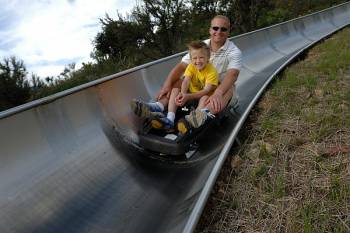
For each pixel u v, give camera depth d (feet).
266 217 9.55
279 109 16.29
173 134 12.65
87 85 12.94
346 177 10.44
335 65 21.71
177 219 9.60
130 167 12.05
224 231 9.32
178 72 15.06
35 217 8.94
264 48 31.76
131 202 10.58
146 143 12.25
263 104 17.40
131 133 14.20
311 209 9.27
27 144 9.96
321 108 15.43
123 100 15.06
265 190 10.62
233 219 9.69
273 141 13.35
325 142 12.54
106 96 14.07
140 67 17.25
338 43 31.37
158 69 18.90
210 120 13.23
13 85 43.45
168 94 14.32
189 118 11.76
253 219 9.57
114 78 15.01
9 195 8.85
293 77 20.47
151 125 12.45
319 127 13.66
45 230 8.87
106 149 12.25
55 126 11.10
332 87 17.67
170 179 11.81
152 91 17.52
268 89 19.77
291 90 18.51
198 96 13.48
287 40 37.78
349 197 9.64
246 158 12.39
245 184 11.03
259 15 73.10
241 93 21.02
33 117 10.41
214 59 15.38
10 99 43.21
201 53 13.66
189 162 12.48
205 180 10.94
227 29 14.96
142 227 9.74
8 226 8.37
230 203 10.31
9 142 9.46
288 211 9.56
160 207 10.55
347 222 8.85
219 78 15.58
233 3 68.69
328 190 10.02
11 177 9.15
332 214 9.15
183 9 60.59
